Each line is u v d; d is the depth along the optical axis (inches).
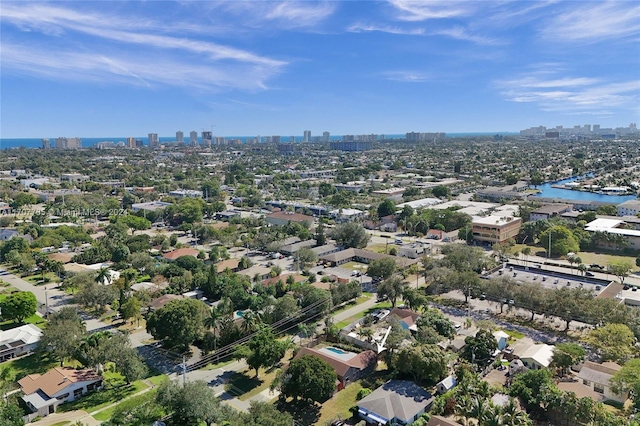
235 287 5565.9
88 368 3939.5
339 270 6830.7
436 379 3619.6
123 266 6678.2
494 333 4402.1
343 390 3678.6
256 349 3804.1
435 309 5029.5
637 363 3481.8
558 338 4537.4
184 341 4188.0
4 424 3016.7
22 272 6815.9
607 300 4564.5
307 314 4877.0
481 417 2837.1
